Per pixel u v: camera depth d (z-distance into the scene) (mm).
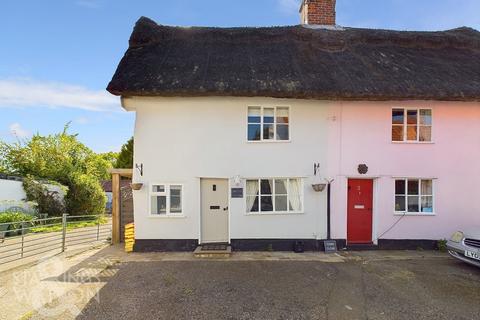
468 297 6617
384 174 10812
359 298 6551
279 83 9891
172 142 10477
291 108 10727
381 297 6605
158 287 7059
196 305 6172
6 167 22391
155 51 11281
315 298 6527
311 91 9727
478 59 12164
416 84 10211
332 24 13766
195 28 12586
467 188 10883
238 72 10344
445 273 8086
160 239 10375
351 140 10820
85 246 11430
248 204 10656
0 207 17328
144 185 10391
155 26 12156
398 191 10953
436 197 10828
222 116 10555
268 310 5992
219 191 10711
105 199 23047
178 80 9867
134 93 9641
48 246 10844
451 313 5914
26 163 21969
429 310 6039
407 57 11875
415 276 7855
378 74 10617
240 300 6402
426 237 10750
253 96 10000
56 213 20141
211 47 11828
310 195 10672
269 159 10633
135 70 10188
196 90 9641
